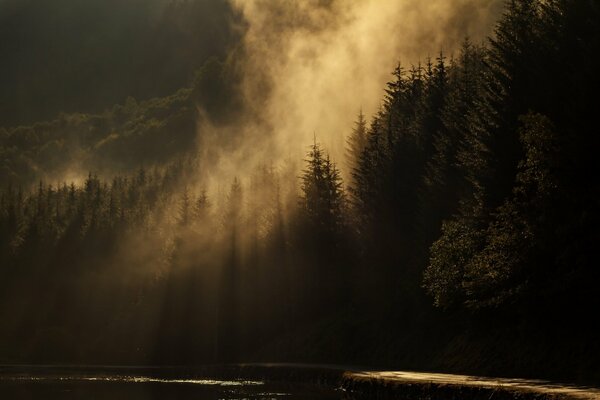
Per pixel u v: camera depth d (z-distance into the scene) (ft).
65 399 154.92
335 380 163.02
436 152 222.48
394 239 224.53
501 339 147.33
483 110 169.48
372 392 129.70
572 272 121.08
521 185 147.43
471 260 143.54
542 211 127.75
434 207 192.24
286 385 180.34
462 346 159.94
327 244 269.44
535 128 129.18
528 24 167.43
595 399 80.84
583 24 146.72
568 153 126.41
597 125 128.16
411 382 118.32
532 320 136.26
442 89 238.07
